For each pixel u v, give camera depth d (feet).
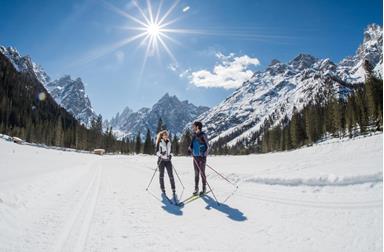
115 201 28.78
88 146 440.04
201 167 31.27
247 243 16.96
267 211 23.15
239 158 91.09
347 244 15.70
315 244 16.14
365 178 25.31
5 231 17.31
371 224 17.61
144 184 41.98
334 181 27.25
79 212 24.03
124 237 18.12
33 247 15.85
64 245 16.43
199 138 31.35
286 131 374.84
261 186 33.68
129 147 461.78
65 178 48.37
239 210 24.21
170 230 19.62
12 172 50.85
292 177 31.71
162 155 31.96
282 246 16.24
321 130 320.91
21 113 501.97
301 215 21.16
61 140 413.80
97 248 16.16
